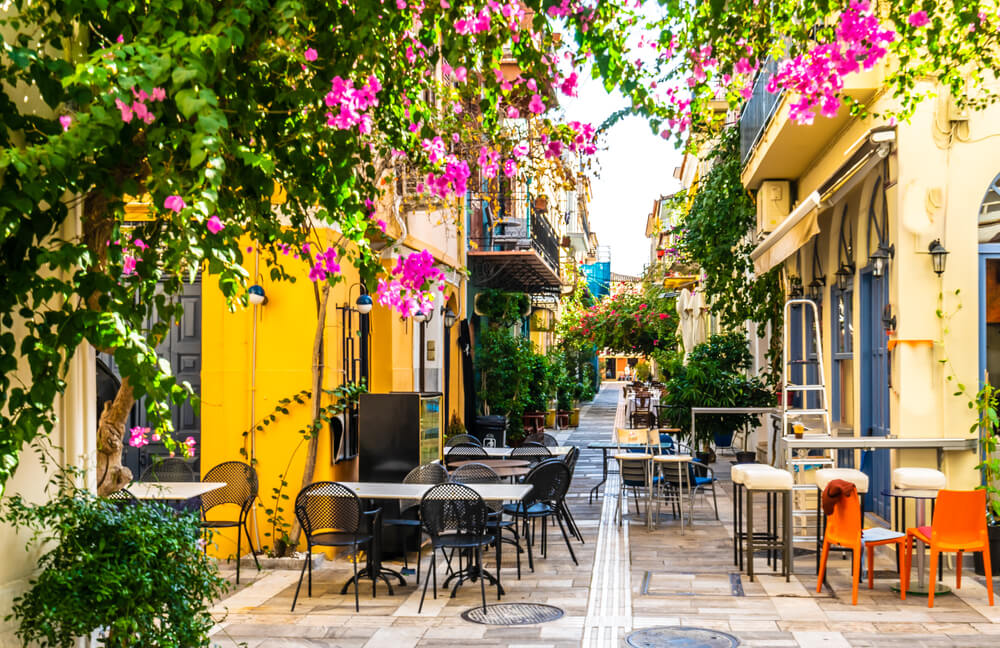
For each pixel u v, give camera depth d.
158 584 4.60
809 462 9.27
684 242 16.80
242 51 3.93
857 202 11.38
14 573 4.53
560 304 33.59
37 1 3.91
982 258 8.88
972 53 5.97
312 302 9.60
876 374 10.73
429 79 5.49
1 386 3.74
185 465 9.30
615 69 4.54
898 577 8.48
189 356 9.91
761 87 12.64
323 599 8.08
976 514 7.42
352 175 4.59
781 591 8.02
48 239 4.56
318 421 9.43
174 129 3.43
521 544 10.61
